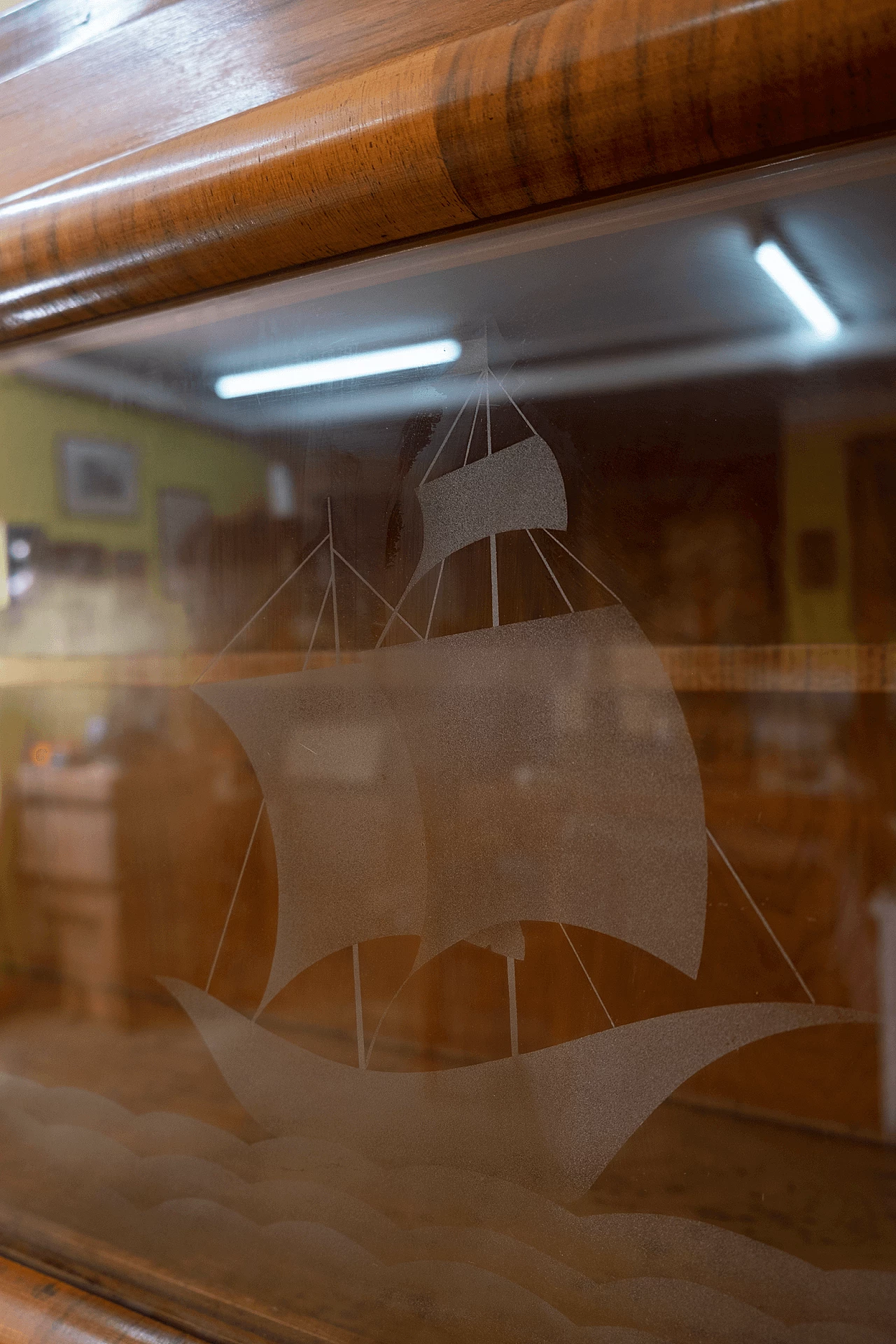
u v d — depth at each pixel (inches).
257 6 17.9
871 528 15.6
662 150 15.1
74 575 21.9
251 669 20.0
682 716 16.8
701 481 16.6
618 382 17.0
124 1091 21.3
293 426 19.4
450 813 18.4
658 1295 16.9
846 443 15.7
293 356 19.2
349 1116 19.2
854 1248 15.9
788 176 15.3
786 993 16.3
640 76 14.6
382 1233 18.8
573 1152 17.5
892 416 15.4
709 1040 16.7
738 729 16.5
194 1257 20.4
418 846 18.6
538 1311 17.7
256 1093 20.0
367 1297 18.8
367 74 16.5
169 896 21.0
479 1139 18.1
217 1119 20.3
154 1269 20.6
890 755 15.6
